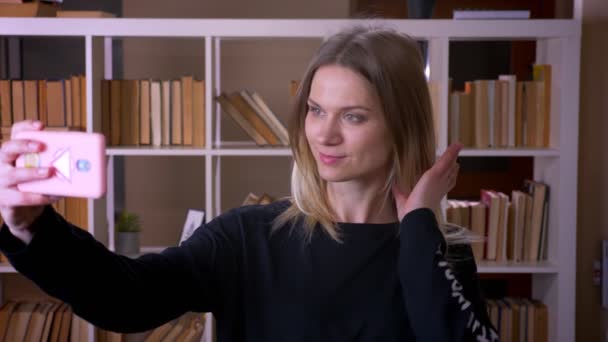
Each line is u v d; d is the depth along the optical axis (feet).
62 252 2.95
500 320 10.00
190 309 3.67
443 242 3.61
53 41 11.94
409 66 3.69
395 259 3.77
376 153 3.65
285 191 12.51
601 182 10.45
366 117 3.59
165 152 9.24
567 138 9.52
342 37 3.68
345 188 3.87
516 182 14.83
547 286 10.03
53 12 9.71
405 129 3.72
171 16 12.25
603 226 10.46
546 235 9.96
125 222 9.89
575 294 9.82
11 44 11.83
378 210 3.94
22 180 2.64
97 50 9.43
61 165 2.66
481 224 9.86
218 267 3.72
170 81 9.69
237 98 9.61
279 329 3.65
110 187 10.18
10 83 9.50
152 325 3.46
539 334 9.95
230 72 12.32
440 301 3.43
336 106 3.56
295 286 3.69
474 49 14.85
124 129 9.68
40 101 9.53
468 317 3.46
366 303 3.67
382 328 3.63
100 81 9.60
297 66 12.35
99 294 3.12
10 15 9.24
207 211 9.41
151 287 3.41
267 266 3.73
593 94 10.41
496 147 9.78
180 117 9.70
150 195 12.39
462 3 14.39
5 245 2.88
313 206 3.83
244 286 3.73
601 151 10.43
